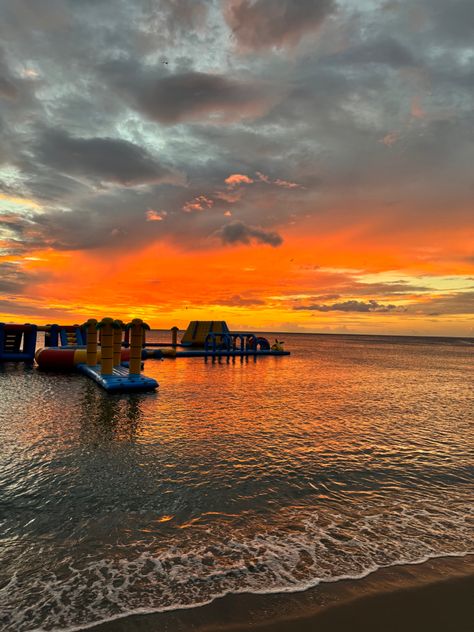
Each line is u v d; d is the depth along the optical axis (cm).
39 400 1816
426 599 493
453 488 895
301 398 2116
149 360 4478
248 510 750
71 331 4150
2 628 434
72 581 522
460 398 2308
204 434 1286
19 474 905
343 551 608
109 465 974
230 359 4944
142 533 654
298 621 449
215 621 448
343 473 970
